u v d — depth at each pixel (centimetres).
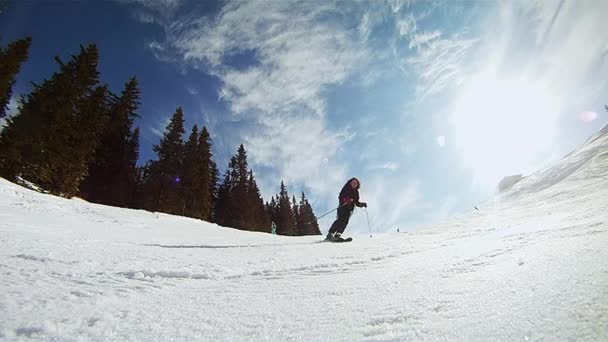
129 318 159
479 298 133
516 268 166
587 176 1034
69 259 312
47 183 2186
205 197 3634
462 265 220
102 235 641
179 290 231
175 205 3278
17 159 2055
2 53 2181
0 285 199
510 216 702
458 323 112
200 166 3662
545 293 115
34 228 564
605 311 89
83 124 2397
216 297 208
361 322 136
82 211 1191
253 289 233
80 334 135
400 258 331
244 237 948
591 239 183
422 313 132
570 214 411
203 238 824
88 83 2406
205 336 134
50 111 2239
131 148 3600
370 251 412
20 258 295
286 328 140
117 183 3234
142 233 825
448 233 580
